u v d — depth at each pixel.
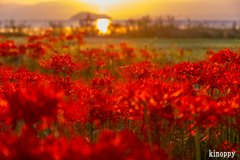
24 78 2.31
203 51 12.55
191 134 2.30
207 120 1.77
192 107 1.44
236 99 1.77
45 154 1.06
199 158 1.90
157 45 16.86
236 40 22.59
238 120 1.76
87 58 6.62
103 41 18.47
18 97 1.26
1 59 8.84
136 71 2.34
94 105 1.91
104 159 1.06
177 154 2.49
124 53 7.27
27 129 1.27
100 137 1.14
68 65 2.38
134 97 1.43
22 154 1.05
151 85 1.51
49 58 2.47
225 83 2.19
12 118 1.28
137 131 2.23
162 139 2.13
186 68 2.27
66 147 1.09
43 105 1.25
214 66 2.42
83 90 2.00
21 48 8.12
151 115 1.60
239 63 2.63
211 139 2.59
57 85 2.13
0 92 1.93
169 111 1.50
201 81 2.24
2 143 1.10
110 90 2.19
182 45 16.73
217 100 1.91
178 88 1.83
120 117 1.89
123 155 1.12
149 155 1.14
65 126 1.84
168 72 2.34
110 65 6.57
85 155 1.04
